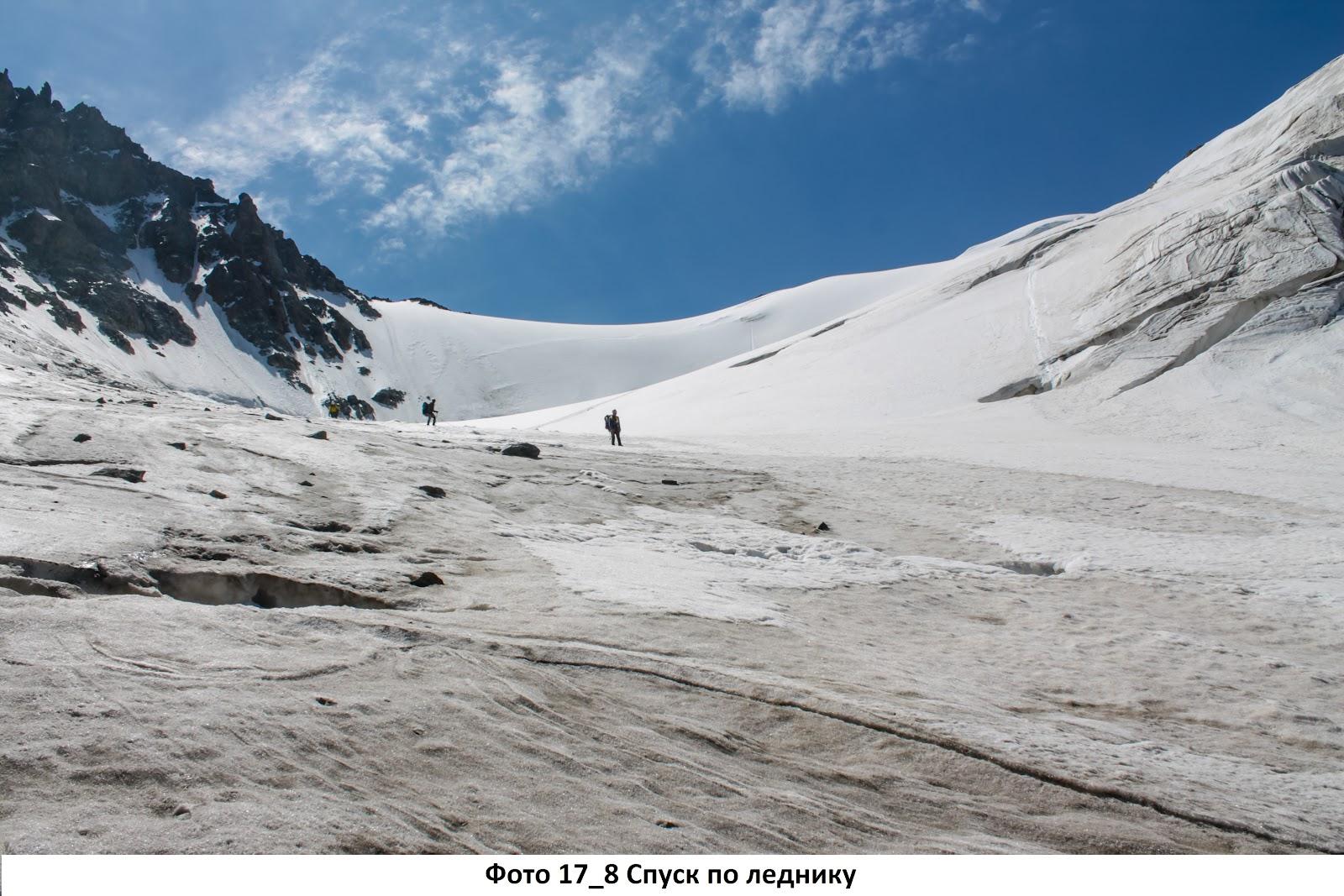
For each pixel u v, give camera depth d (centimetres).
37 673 512
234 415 2300
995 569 1562
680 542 1580
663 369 17438
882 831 508
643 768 541
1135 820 555
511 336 17925
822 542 1670
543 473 2214
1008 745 643
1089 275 6316
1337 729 798
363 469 1723
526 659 702
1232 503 2311
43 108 13588
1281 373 4325
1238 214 5528
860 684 767
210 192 14962
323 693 566
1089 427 4272
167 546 914
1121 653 1030
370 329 16250
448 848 424
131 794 416
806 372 6681
